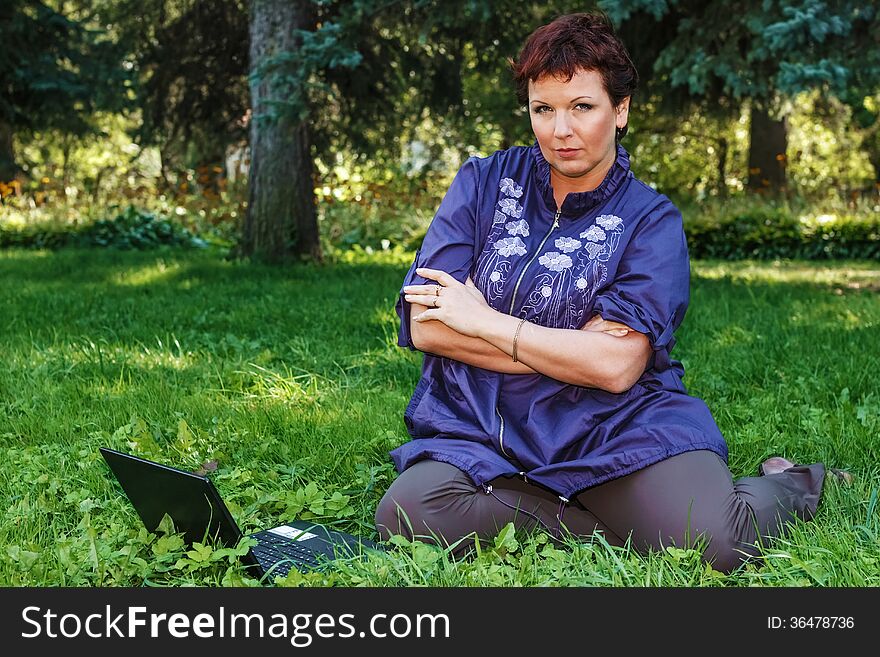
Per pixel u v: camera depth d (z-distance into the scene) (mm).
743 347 5602
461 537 2684
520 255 2760
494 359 2691
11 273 10312
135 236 14523
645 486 2613
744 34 9359
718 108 12492
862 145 22875
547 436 2682
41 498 3049
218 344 5863
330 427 3939
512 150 2914
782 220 15055
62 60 17141
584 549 2562
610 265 2703
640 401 2723
